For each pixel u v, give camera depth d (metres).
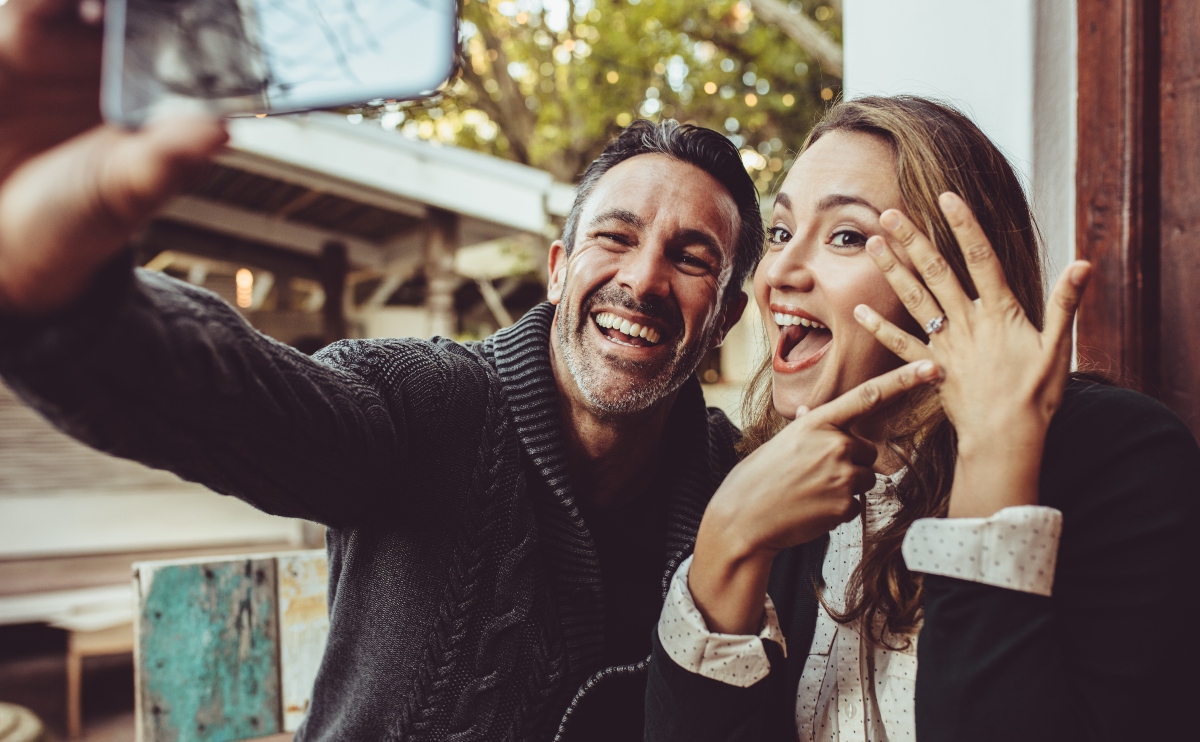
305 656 1.74
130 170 0.47
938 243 1.10
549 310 1.48
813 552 1.25
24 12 0.54
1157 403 1.00
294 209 7.54
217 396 0.81
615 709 1.36
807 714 1.14
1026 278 1.17
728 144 1.46
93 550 6.70
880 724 1.08
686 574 1.03
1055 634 0.86
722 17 8.68
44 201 0.51
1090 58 1.62
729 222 1.44
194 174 0.48
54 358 0.61
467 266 10.19
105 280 0.62
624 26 8.88
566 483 1.33
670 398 1.47
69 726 4.62
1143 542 0.88
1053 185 1.70
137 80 0.48
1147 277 1.54
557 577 1.33
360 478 1.08
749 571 0.97
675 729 1.00
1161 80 1.54
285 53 0.50
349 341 1.27
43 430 6.65
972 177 1.12
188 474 0.85
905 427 1.14
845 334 1.13
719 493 0.99
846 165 1.14
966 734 0.83
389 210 7.30
